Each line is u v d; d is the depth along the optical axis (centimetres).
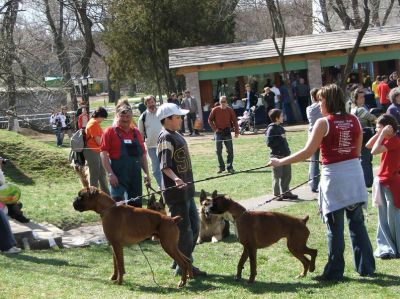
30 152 1727
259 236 718
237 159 1994
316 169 1318
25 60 1634
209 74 3081
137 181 888
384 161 807
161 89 4312
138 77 4025
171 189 735
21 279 721
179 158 742
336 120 674
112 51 4038
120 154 872
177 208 739
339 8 3888
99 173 1197
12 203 963
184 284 714
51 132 3281
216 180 1627
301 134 2505
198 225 777
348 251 862
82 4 1870
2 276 734
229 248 957
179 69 3084
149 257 895
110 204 720
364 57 3080
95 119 1195
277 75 3136
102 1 1916
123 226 713
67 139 3066
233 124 1748
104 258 887
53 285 698
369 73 3144
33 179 1631
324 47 3045
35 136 3109
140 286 715
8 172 1642
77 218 1169
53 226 1083
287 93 3025
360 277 714
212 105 3112
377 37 3105
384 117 795
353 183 677
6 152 1711
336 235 698
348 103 1688
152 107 1277
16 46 1619
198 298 656
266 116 3014
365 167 1238
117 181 869
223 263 848
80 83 2291
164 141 736
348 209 691
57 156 1733
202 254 916
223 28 3972
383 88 2520
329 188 681
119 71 3997
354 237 714
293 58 3072
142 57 3925
